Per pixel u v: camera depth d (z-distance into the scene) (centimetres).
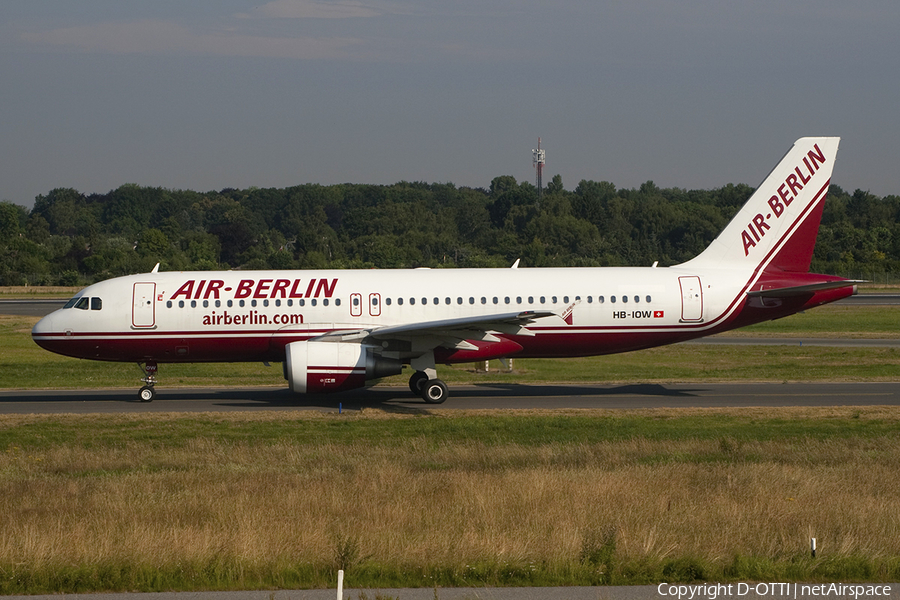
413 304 13250
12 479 8069
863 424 10975
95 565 5138
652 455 9125
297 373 12344
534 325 13288
